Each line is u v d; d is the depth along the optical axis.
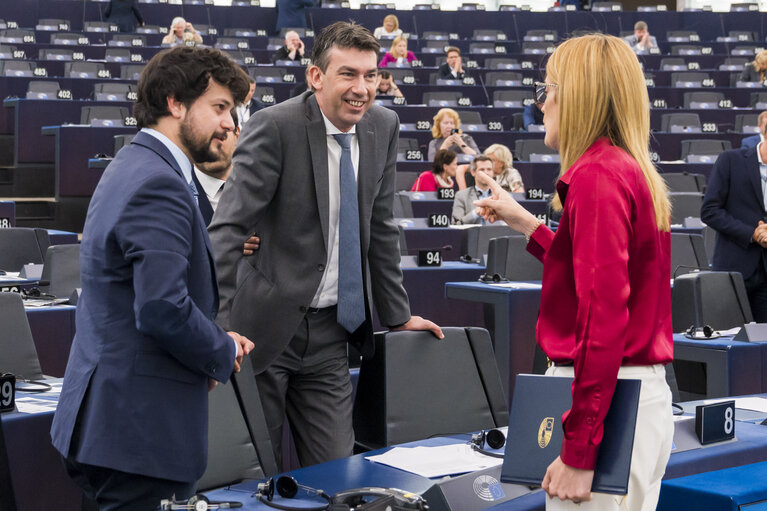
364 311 2.66
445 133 9.50
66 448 1.76
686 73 13.84
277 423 2.62
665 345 1.66
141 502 1.78
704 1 18.77
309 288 2.57
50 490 2.59
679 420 2.59
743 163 4.62
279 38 14.58
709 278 4.26
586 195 1.57
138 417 1.73
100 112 9.91
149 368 1.75
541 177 9.19
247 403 2.43
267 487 1.94
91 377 1.75
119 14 14.59
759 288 4.58
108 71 12.03
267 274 2.59
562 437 1.63
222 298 2.44
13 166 10.20
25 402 2.71
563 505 1.62
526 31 16.33
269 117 2.52
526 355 4.52
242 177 2.50
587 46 1.69
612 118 1.66
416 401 2.78
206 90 1.83
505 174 7.66
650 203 1.62
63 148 8.98
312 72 2.54
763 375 3.62
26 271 4.87
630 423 1.53
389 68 13.07
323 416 2.64
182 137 1.84
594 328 1.51
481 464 2.28
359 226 2.62
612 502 1.59
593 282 1.52
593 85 1.65
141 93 1.84
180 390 1.78
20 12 14.87
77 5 15.12
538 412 1.67
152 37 13.94
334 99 2.49
